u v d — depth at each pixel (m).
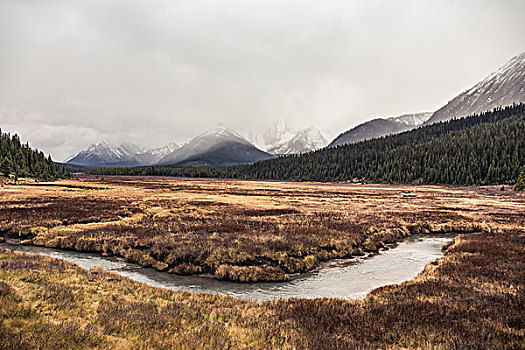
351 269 21.31
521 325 9.91
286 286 17.69
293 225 33.47
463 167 140.75
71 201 51.06
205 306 12.37
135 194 72.25
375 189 116.56
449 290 14.28
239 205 54.59
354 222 36.94
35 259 16.61
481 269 17.84
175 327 9.62
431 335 9.44
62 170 158.38
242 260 20.72
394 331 9.99
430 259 24.25
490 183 127.75
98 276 15.26
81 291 12.20
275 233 28.70
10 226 29.69
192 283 17.78
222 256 21.14
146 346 8.09
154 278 18.42
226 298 13.94
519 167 126.56
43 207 41.78
